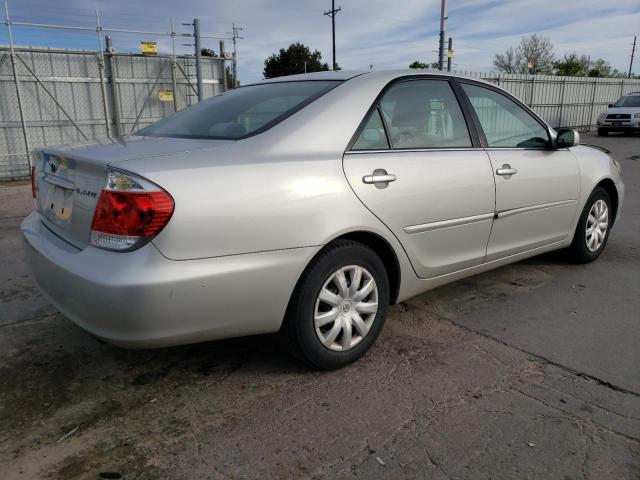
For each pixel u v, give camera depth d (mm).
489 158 3570
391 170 2975
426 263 3266
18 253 5219
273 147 2645
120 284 2215
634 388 2734
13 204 8344
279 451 2264
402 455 2232
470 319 3617
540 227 4074
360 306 2947
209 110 3283
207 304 2391
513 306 3842
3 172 11492
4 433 2385
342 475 2119
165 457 2230
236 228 2412
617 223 6461
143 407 2594
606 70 59906
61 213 2691
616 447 2273
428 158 3197
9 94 11422
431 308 3811
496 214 3617
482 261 3670
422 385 2777
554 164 4098
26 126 11727
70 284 2379
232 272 2414
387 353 3131
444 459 2207
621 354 3104
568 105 23391
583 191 4406
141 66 13117
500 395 2678
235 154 2545
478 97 3727
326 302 2795
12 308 3779
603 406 2574
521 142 3941
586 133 22781
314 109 2857
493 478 2098
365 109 2998
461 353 3127
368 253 2914
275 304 2592
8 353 3119
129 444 2312
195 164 2408
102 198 2322
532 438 2336
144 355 3109
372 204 2867
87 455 2242
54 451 2266
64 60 11992
